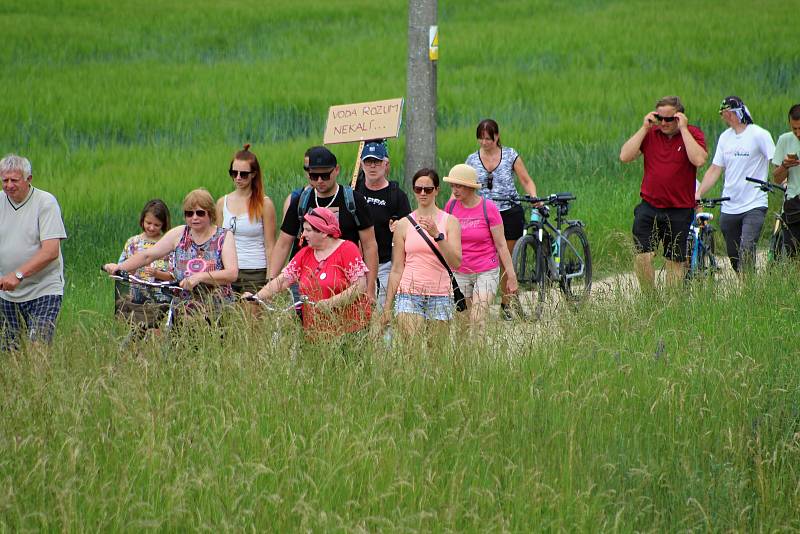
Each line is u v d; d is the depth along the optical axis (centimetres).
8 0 14750
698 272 3588
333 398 2206
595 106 8500
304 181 5731
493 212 3172
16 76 9988
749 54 10738
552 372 2422
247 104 8638
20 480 1814
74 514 1681
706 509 1886
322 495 1812
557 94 8900
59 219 2903
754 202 4006
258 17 14375
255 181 3092
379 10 15075
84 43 12031
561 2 15550
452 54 11256
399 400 2189
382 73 10294
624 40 11731
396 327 2611
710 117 7831
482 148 3938
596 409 2247
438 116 8306
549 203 3991
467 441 2019
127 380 2170
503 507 1855
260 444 1956
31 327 2723
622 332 2805
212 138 7669
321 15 14725
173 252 2877
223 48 12412
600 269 4531
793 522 1886
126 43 12375
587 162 6341
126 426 2002
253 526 1658
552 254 3991
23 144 7350
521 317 2802
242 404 2100
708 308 3162
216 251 2808
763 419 2209
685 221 3722
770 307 3142
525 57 11119
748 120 4003
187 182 5841
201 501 1798
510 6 15325
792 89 9275
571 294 3316
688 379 2427
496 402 2231
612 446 2116
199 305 2503
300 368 2280
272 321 2395
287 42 12725
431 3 3988
